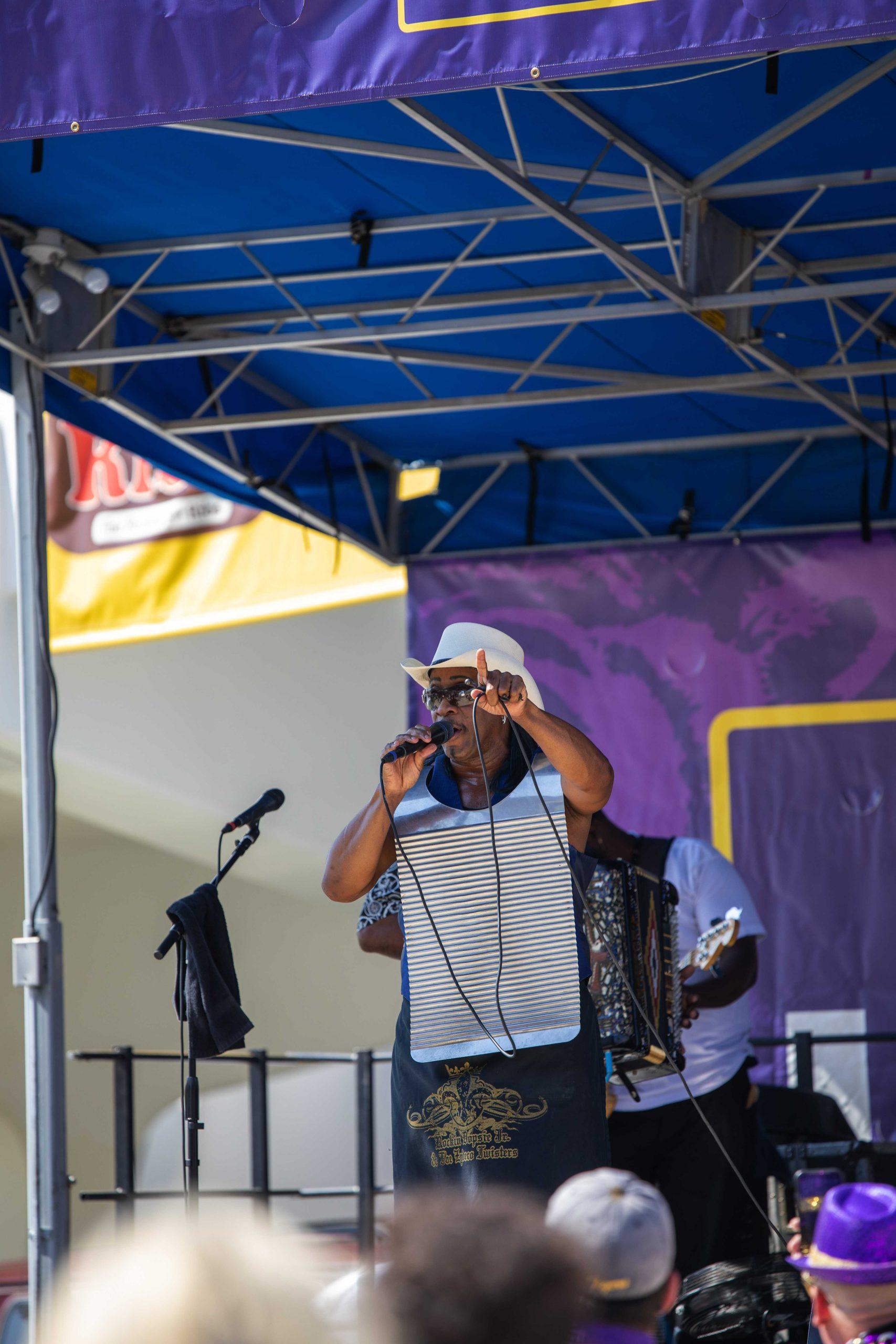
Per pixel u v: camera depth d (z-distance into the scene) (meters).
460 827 6.33
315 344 11.52
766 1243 9.05
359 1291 2.94
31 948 10.23
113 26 7.34
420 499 15.42
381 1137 23.81
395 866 8.08
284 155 10.23
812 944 14.17
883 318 12.38
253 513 18.03
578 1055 6.23
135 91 7.28
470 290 12.26
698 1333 7.59
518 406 13.58
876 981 14.05
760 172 10.52
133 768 19.66
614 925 7.55
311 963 24.59
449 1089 6.26
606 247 10.22
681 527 14.80
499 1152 6.15
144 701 19.81
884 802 14.22
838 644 14.45
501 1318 2.75
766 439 14.67
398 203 10.96
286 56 7.16
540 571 15.09
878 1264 4.54
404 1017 6.51
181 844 21.77
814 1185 6.90
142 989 25.70
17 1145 26.59
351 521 15.03
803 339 12.73
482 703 6.12
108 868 26.19
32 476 10.99
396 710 19.39
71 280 11.57
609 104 9.59
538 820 6.31
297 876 22.56
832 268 11.69
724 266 11.21
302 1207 23.59
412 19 7.02
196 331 12.67
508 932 6.27
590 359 13.10
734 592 14.70
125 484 18.47
